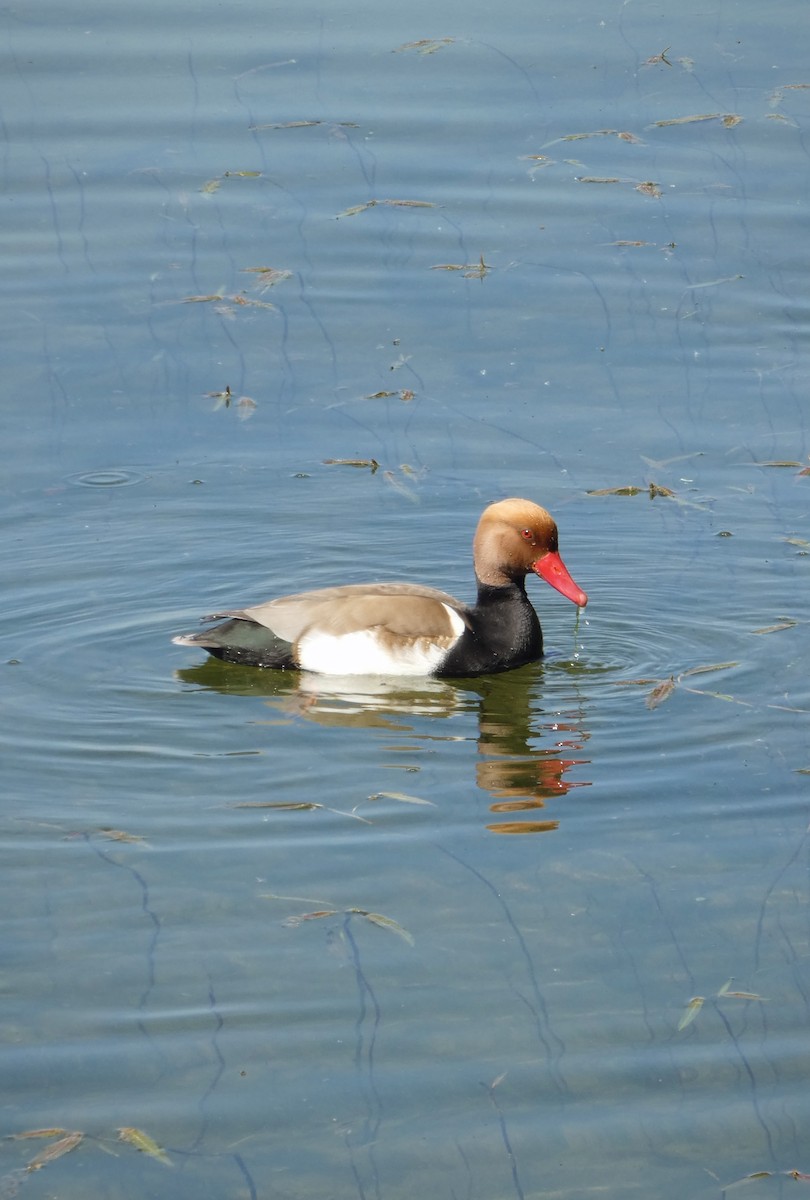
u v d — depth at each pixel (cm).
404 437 1681
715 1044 855
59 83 2223
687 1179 766
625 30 2328
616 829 1064
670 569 1462
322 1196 753
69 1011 876
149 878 1002
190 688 1272
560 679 1300
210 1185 761
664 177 2048
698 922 960
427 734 1204
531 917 966
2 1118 800
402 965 919
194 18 2381
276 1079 827
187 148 2109
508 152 2098
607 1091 822
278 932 948
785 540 1497
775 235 1956
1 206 2022
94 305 1888
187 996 890
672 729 1202
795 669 1289
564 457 1648
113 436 1684
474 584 1446
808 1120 802
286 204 2031
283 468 1631
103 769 1139
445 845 1045
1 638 1338
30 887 991
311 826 1067
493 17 2384
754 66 2230
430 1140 791
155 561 1466
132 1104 809
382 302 1891
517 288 1906
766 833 1055
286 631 1305
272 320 1867
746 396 1734
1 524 1524
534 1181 764
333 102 2184
